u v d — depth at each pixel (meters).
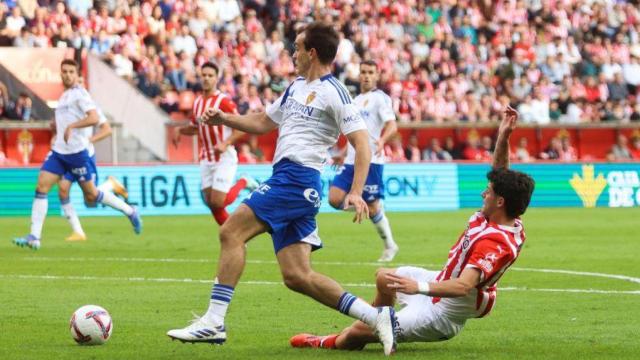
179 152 53.41
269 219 14.47
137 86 54.06
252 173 50.38
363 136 14.48
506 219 13.58
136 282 23.14
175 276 24.38
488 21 67.50
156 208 49.53
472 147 59.19
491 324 17.36
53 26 53.94
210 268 26.14
